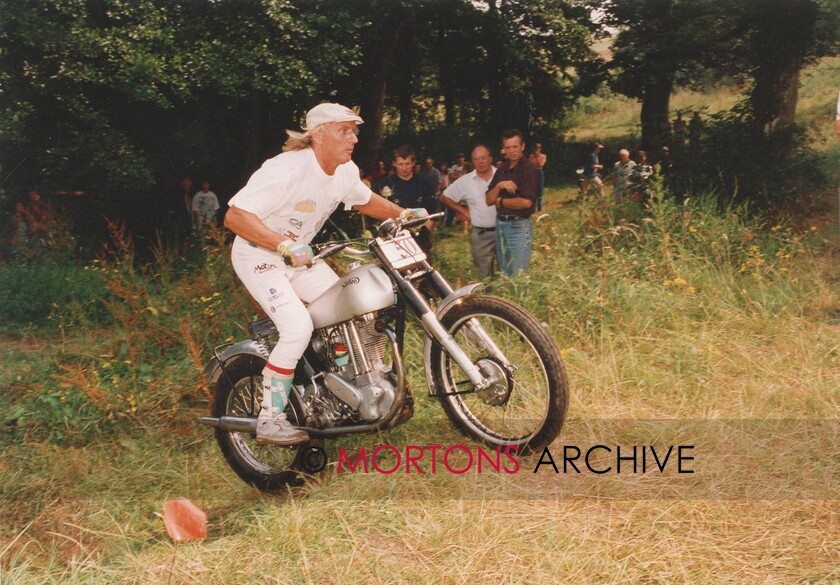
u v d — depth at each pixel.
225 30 12.77
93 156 12.23
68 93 12.23
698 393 4.45
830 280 6.68
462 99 26.58
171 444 4.48
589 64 21.61
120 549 3.38
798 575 2.79
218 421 3.89
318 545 3.20
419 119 27.02
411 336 5.18
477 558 3.00
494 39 24.38
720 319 5.60
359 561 3.05
